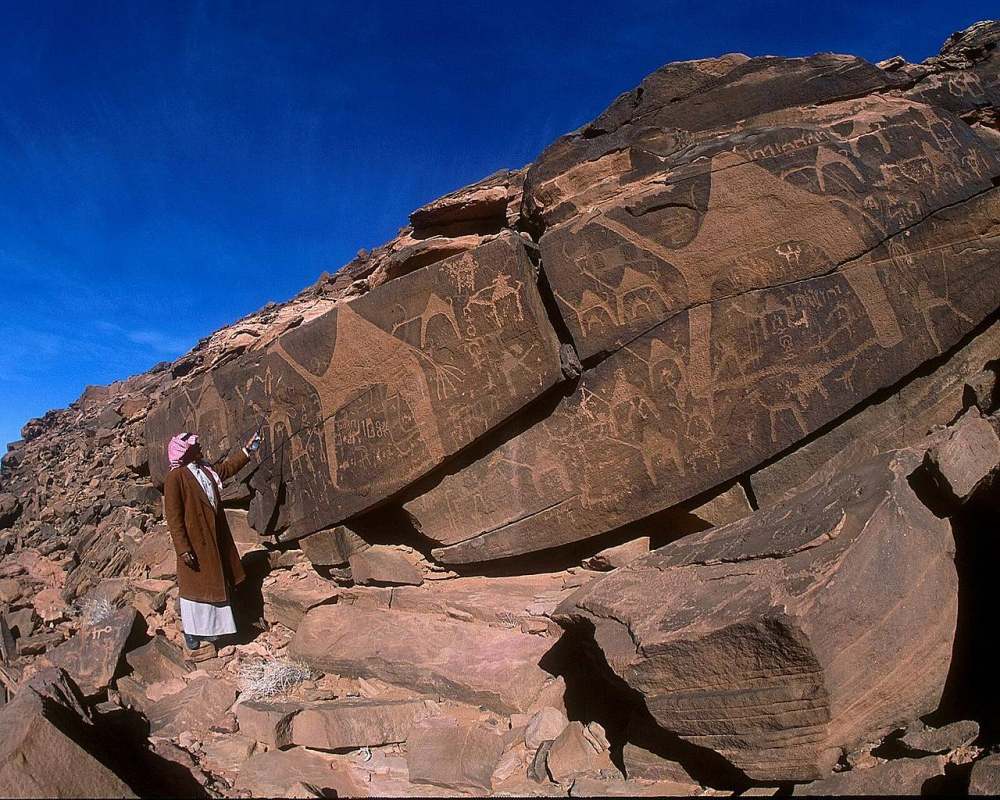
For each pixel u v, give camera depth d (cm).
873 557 297
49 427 1709
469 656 460
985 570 356
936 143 438
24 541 1021
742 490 461
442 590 552
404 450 548
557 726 378
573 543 519
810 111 465
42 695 289
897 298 429
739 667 292
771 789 292
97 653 517
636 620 338
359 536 600
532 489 515
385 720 410
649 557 398
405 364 545
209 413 721
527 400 496
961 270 427
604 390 483
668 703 312
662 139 488
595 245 472
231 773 360
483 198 615
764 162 441
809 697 277
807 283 436
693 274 454
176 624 616
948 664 299
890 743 286
